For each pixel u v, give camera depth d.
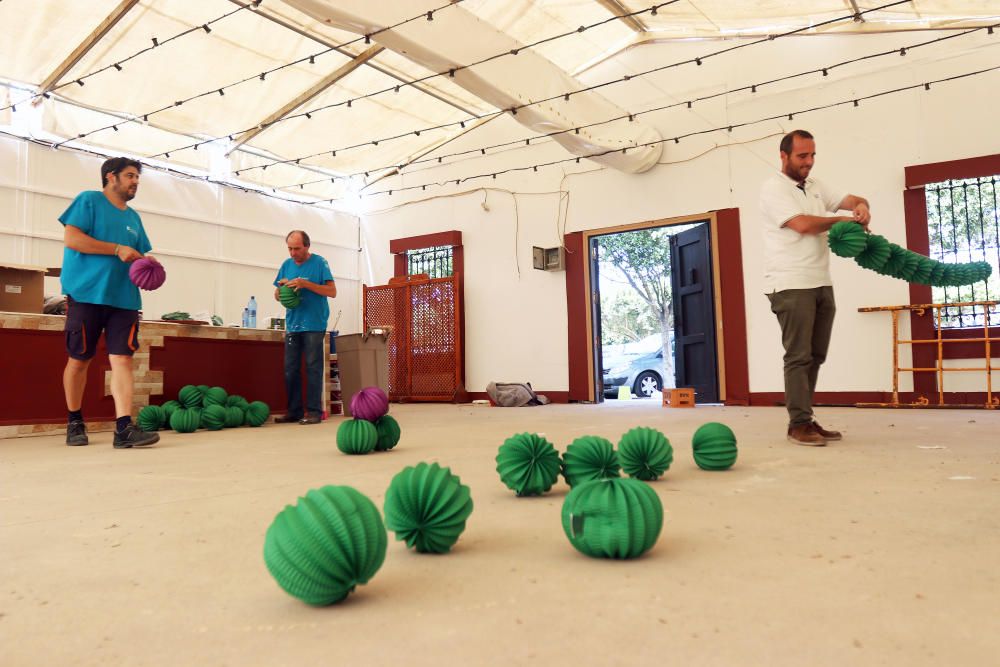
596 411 7.45
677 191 9.03
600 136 8.13
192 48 7.63
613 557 1.39
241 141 10.07
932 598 1.11
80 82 8.09
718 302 8.62
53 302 5.86
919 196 7.48
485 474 2.71
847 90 7.96
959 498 2.01
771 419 5.68
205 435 4.89
